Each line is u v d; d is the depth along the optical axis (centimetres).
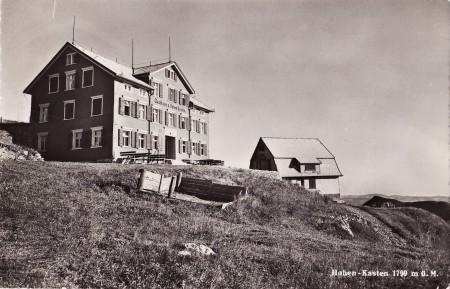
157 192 1719
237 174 2605
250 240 1191
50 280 703
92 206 1305
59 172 1859
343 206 2547
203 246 989
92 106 3092
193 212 1509
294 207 2086
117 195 1578
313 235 1625
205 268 849
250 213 1742
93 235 969
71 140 3141
